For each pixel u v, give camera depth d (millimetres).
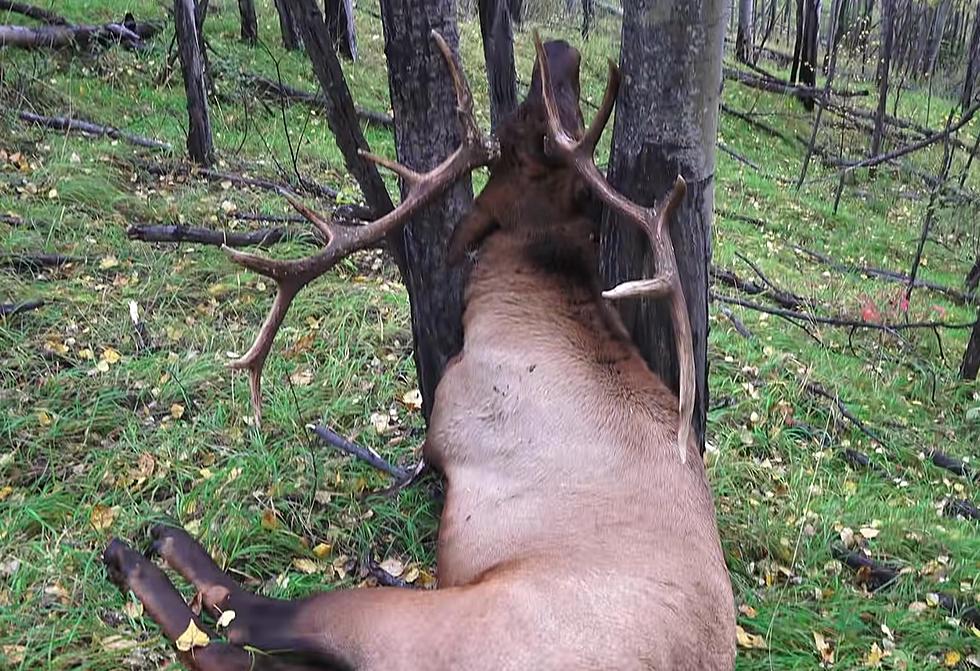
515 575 2732
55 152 7578
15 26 9602
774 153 16266
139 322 5457
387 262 6875
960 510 5402
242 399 4812
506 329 3309
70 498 4047
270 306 5828
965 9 26375
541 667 2510
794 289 9164
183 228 6414
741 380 6223
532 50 15547
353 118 3775
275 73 11523
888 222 13789
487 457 3174
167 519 3939
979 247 11984
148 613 3111
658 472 2955
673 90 3250
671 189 3344
